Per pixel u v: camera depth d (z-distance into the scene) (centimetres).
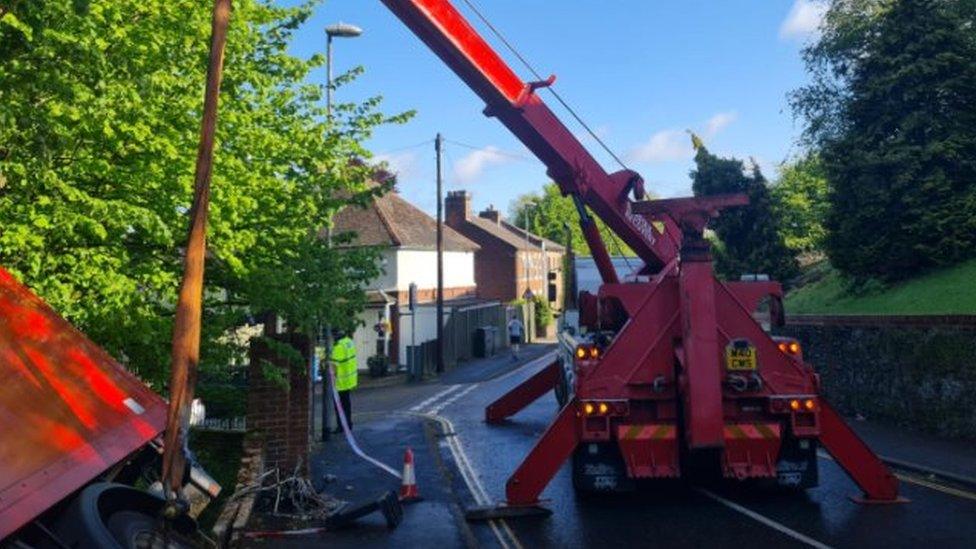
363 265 1067
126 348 783
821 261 2598
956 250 1559
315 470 1145
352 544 761
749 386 870
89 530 389
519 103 924
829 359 1596
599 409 887
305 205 977
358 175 1104
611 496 970
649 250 1119
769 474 870
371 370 2908
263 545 755
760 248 2286
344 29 1844
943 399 1233
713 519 848
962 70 1579
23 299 489
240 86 909
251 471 891
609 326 1011
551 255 6938
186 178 727
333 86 1187
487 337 3747
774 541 757
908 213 1603
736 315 895
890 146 1627
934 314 1325
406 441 1412
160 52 718
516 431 1545
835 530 786
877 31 1723
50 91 567
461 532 802
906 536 756
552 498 969
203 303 919
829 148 1767
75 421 437
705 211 873
